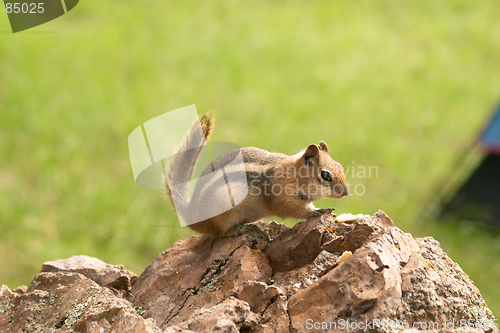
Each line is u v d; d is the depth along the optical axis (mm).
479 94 20328
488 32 25969
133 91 19766
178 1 28844
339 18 27578
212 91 20094
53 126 17250
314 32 25812
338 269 4789
